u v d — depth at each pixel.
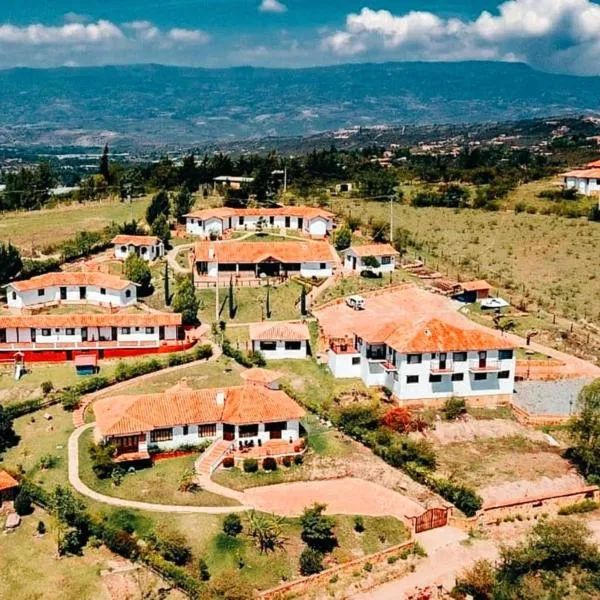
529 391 97.75
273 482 76.25
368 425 85.88
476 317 116.19
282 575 62.72
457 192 195.25
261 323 111.31
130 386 93.81
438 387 92.56
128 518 67.94
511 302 122.75
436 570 64.69
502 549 65.88
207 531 66.19
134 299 119.38
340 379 97.75
